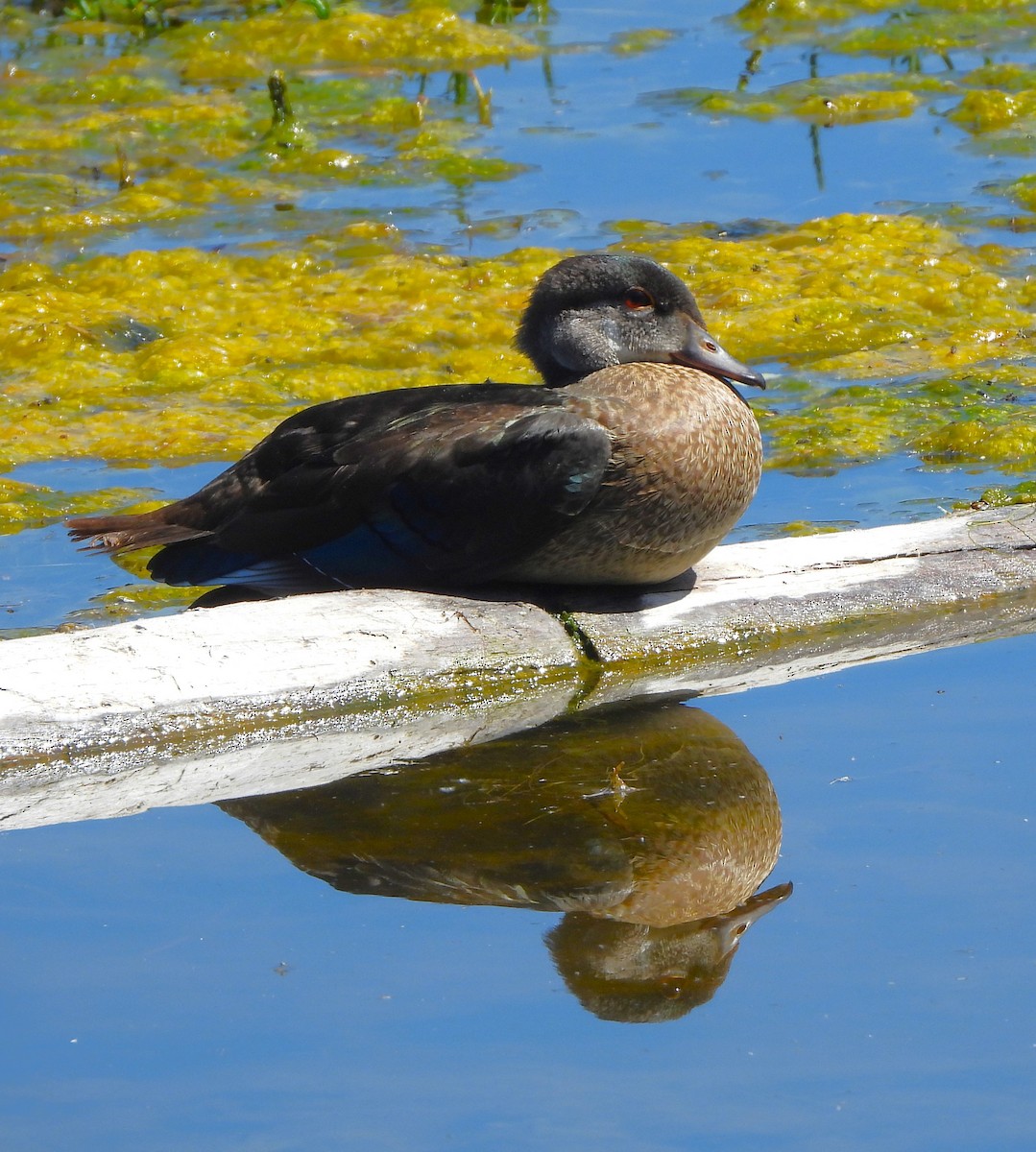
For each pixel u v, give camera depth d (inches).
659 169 692.7
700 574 372.5
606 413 341.7
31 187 692.1
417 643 340.5
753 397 518.3
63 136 747.4
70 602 404.2
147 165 717.3
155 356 546.0
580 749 327.3
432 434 347.9
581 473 334.0
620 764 320.5
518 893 276.2
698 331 379.6
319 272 611.2
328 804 309.7
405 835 296.5
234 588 378.9
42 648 326.6
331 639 337.1
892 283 585.0
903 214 641.6
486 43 834.8
